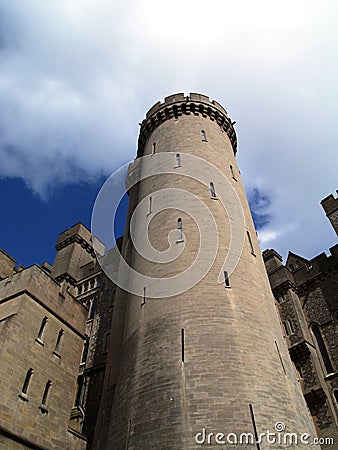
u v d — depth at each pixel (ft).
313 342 97.76
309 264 116.26
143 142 113.80
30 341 66.95
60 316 76.48
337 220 116.47
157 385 53.47
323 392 84.69
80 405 91.81
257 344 57.67
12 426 56.95
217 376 51.62
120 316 89.71
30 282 72.18
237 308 61.52
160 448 46.73
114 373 78.33
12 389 59.57
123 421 53.93
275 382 53.98
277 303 107.45
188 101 108.78
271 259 123.75
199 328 57.93
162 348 57.52
